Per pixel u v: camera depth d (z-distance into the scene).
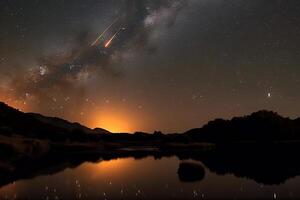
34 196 18.22
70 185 21.70
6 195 18.50
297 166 30.88
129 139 80.62
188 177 24.64
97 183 22.45
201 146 61.84
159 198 17.61
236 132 74.88
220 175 25.64
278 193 18.70
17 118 73.06
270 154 44.56
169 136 81.31
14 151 34.03
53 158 41.09
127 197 17.88
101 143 67.06
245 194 18.48
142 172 27.97
